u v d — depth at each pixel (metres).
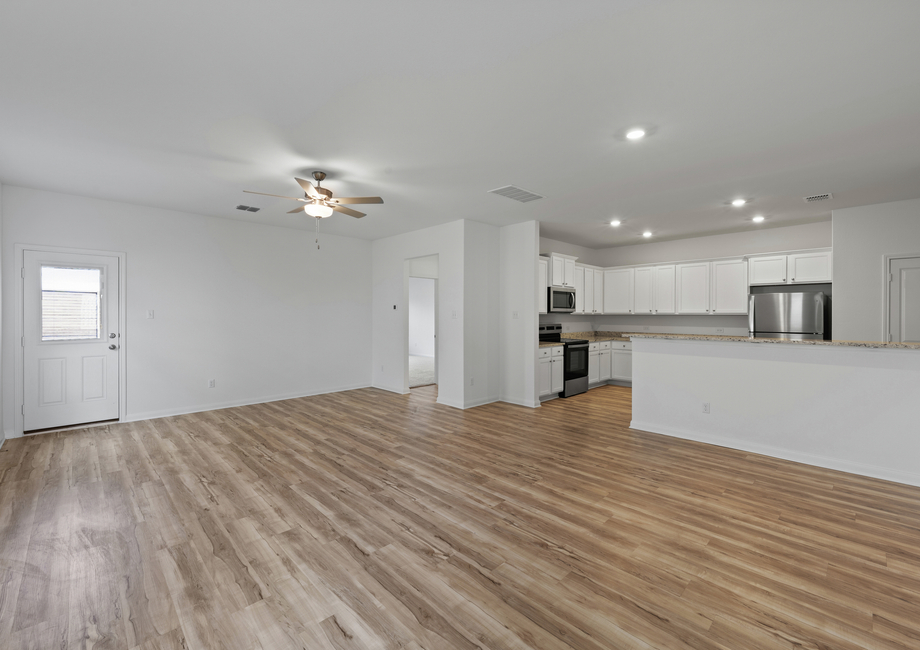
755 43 1.91
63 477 3.20
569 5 1.66
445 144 3.04
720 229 6.18
